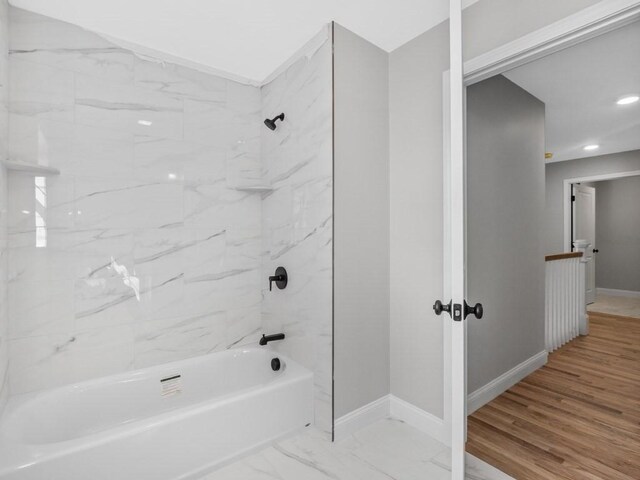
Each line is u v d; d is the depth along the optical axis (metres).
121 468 1.43
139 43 2.14
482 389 2.24
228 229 2.53
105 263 2.03
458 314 1.29
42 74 1.85
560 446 1.82
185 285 2.33
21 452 1.31
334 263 1.94
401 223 2.14
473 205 2.19
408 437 1.95
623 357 3.03
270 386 1.89
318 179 2.03
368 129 2.10
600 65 2.34
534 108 2.83
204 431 1.64
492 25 1.67
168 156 2.26
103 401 1.96
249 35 2.07
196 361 2.30
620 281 6.11
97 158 2.01
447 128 1.86
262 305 2.67
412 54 2.08
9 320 1.75
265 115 2.62
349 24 1.95
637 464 1.68
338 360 1.96
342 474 1.64
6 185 1.72
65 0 1.75
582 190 5.59
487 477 1.60
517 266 2.57
